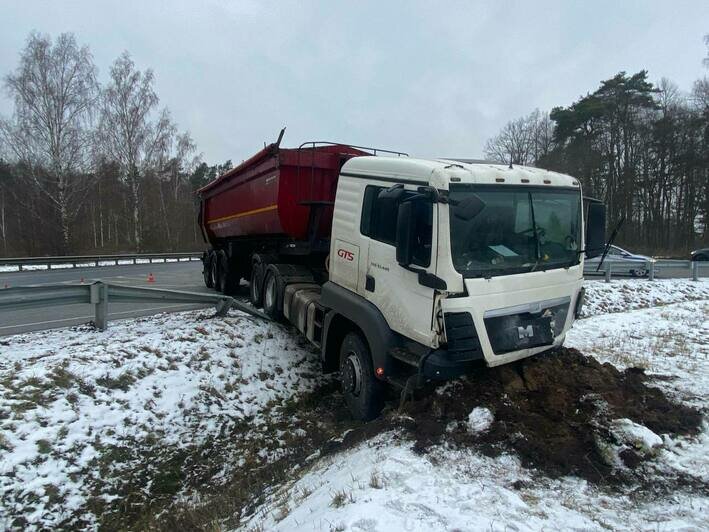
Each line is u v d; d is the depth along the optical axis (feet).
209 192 47.50
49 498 14.24
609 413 14.23
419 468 12.22
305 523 10.89
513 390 15.17
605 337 29.99
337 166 27.22
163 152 126.21
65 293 23.02
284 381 23.49
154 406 18.92
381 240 17.07
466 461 12.67
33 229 119.44
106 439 16.78
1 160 115.55
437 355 14.52
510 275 14.88
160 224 147.74
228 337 25.13
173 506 15.12
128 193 134.00
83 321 31.94
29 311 36.24
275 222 28.30
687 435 14.25
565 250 16.69
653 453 12.96
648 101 139.03
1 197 134.10
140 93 118.52
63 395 17.58
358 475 12.60
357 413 18.34
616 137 142.82
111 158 116.26
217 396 20.79
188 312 31.07
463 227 14.43
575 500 11.30
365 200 18.39
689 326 33.22
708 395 18.22
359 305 17.80
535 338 15.46
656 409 15.30
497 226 15.05
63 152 102.27
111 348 21.25
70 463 15.46
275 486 15.35
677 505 11.21
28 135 99.14
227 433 19.22
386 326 16.63
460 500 10.89
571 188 17.06
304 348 26.66
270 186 27.89
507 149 174.81
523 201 15.66
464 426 14.03
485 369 15.55
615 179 144.25
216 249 49.26
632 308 45.16
